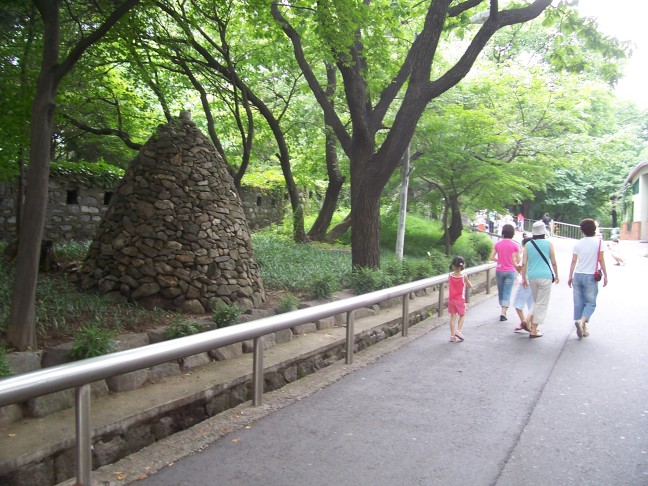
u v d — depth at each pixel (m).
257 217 20.98
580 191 40.31
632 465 3.85
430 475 3.67
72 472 3.66
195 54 13.92
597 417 4.79
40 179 5.23
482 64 18.22
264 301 8.50
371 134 11.45
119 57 10.64
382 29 11.86
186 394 4.62
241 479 3.59
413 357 6.93
